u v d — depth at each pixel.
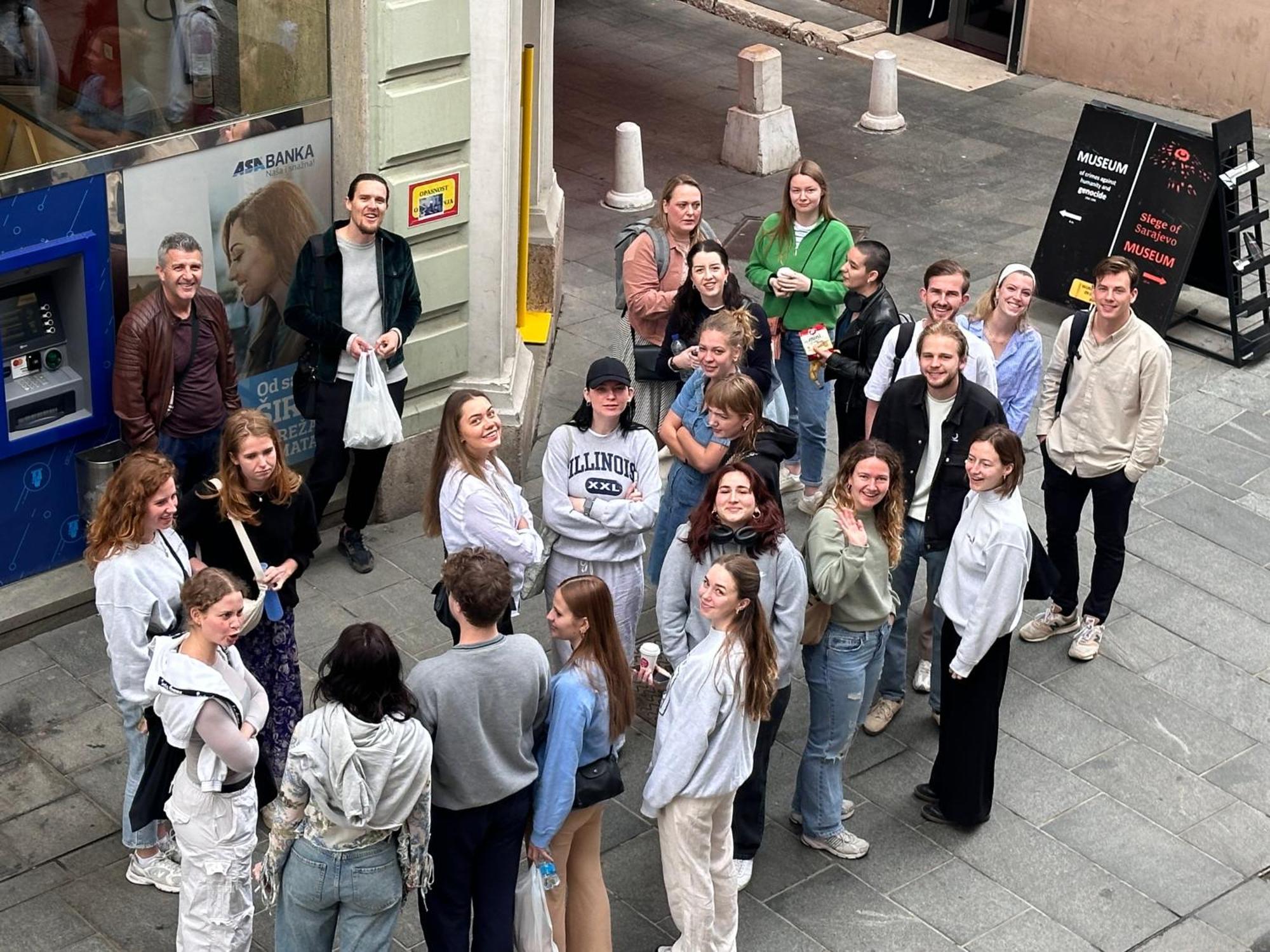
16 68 6.79
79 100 7.05
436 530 6.36
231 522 5.99
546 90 10.23
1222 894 6.52
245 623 5.60
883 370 7.54
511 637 5.16
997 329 7.73
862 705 6.36
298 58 7.66
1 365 7.08
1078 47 15.87
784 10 17.28
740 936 6.14
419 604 7.96
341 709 4.80
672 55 16.19
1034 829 6.80
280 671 6.28
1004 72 16.30
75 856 6.27
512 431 8.73
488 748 5.10
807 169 8.35
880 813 6.84
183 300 7.02
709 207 12.85
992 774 6.66
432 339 8.45
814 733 6.37
